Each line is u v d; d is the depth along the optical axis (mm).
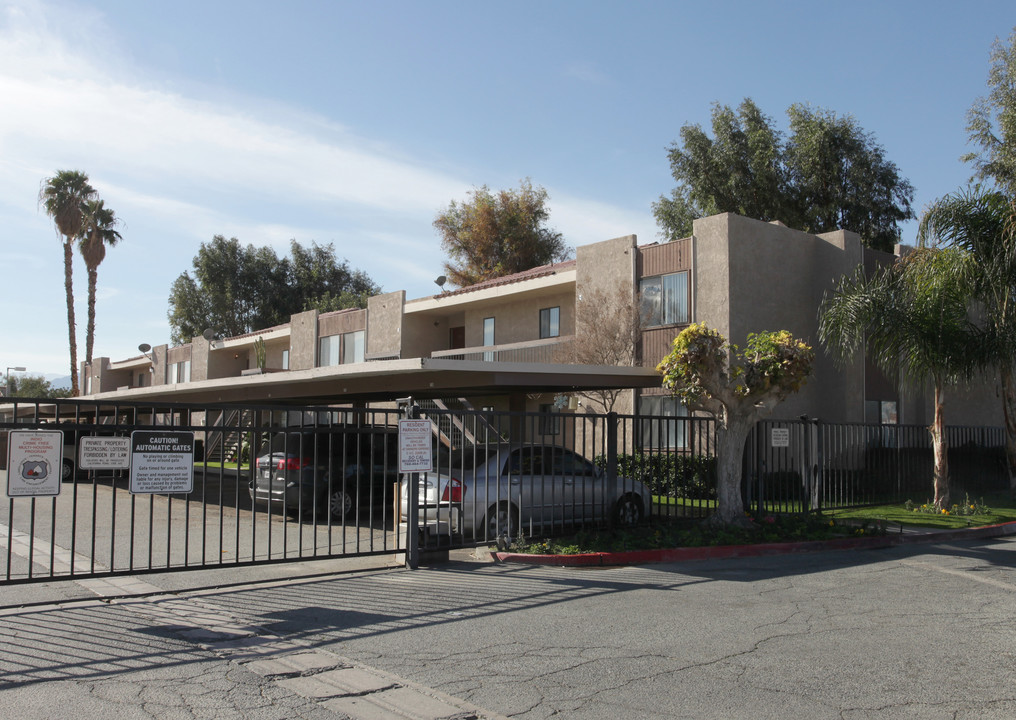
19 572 9164
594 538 11297
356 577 9289
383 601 8039
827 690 5426
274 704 5109
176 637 6625
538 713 4996
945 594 8648
